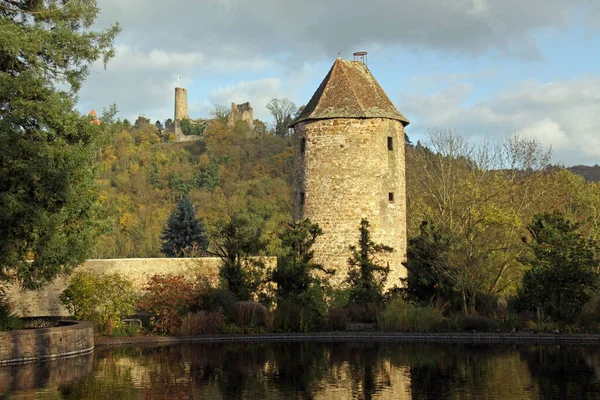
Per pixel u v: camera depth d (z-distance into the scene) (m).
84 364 18.58
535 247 26.06
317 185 31.83
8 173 18.41
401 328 25.56
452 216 39.28
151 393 14.50
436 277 27.66
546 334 23.88
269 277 28.17
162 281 25.59
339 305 28.69
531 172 41.94
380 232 31.22
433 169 44.44
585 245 26.09
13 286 27.44
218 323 25.20
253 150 80.44
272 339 24.72
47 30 19.39
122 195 67.00
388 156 31.88
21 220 18.28
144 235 59.12
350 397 14.06
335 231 31.33
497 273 35.53
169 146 84.62
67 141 19.80
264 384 15.55
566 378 16.00
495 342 23.62
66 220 20.33
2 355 18.50
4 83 17.83
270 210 63.97
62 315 28.14
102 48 20.44
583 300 25.23
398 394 14.34
